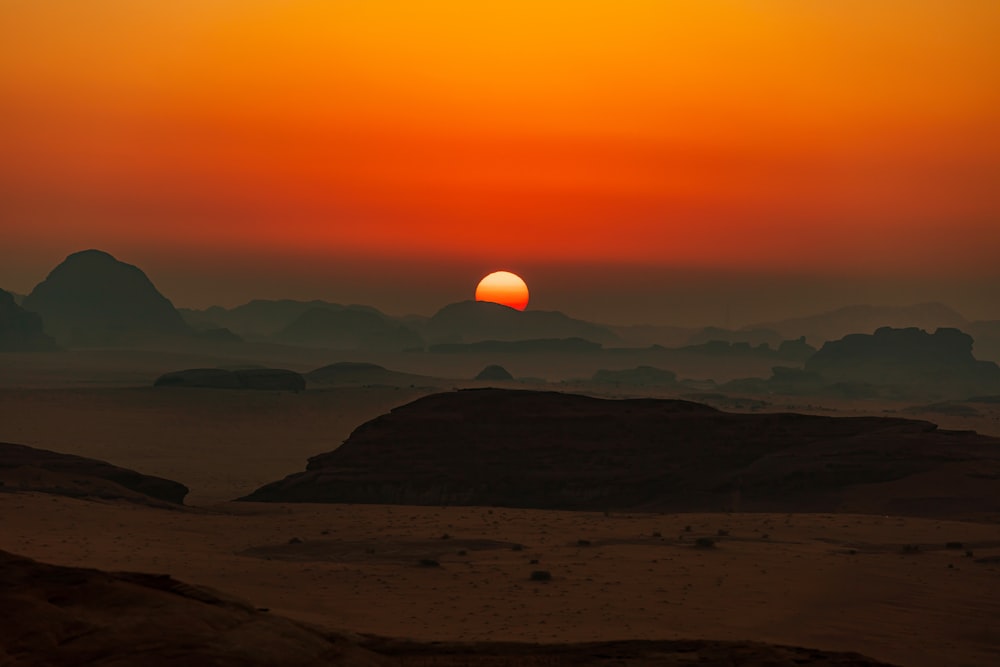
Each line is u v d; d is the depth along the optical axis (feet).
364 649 169.78
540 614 376.07
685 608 392.68
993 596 417.69
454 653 202.28
